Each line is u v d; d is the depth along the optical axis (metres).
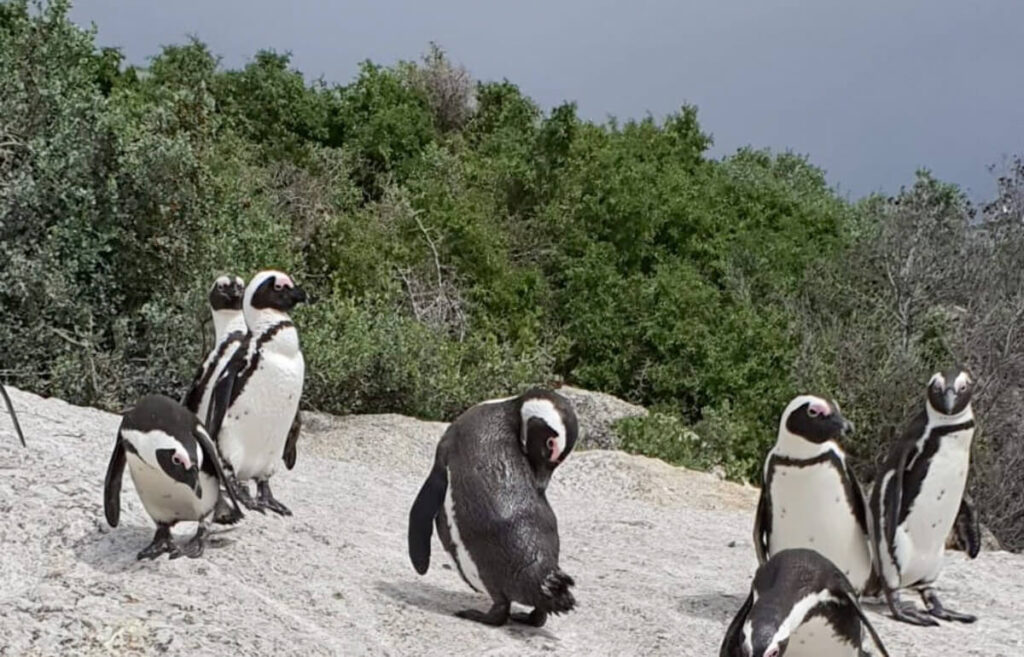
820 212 27.05
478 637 5.89
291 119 24.92
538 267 22.50
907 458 7.09
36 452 7.69
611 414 17.55
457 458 6.04
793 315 21.50
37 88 14.72
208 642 5.35
